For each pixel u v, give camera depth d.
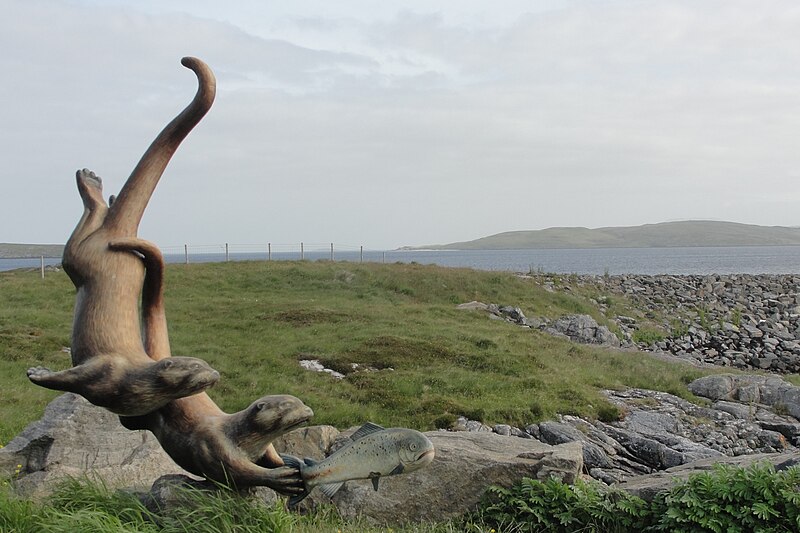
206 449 5.83
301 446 9.23
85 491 6.36
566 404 15.78
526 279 34.12
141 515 5.89
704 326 30.98
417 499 7.75
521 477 7.73
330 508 7.72
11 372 16.16
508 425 14.40
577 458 7.86
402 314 24.72
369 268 32.06
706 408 17.12
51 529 5.45
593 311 30.58
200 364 5.63
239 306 24.81
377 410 14.74
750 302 36.28
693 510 6.61
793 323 32.53
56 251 193.38
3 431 11.70
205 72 6.04
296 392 15.45
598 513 7.02
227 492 5.93
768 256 189.62
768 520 6.38
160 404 5.70
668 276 41.34
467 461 7.84
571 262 147.88
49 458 8.13
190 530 5.72
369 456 5.77
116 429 8.79
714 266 122.12
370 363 18.14
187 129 6.18
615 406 16.25
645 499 7.26
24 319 21.31
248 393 15.23
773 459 8.17
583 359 20.62
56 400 9.15
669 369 20.70
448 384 16.47
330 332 21.20
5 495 6.11
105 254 5.82
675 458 13.50
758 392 18.05
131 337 5.77
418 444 5.70
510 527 7.14
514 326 24.69
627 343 27.38
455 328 22.48
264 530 5.82
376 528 7.42
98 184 6.27
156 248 5.97
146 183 6.09
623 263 139.88
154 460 8.08
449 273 31.78
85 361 5.62
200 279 29.56
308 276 30.80
